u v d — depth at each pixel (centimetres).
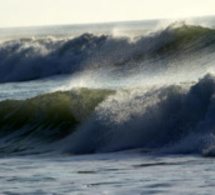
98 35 14112
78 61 14112
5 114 7475
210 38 12231
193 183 3244
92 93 7012
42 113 7169
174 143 5097
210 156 4453
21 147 6359
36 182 3512
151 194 2981
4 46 15112
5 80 14475
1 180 3662
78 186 3303
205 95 5341
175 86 5591
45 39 15050
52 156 5394
